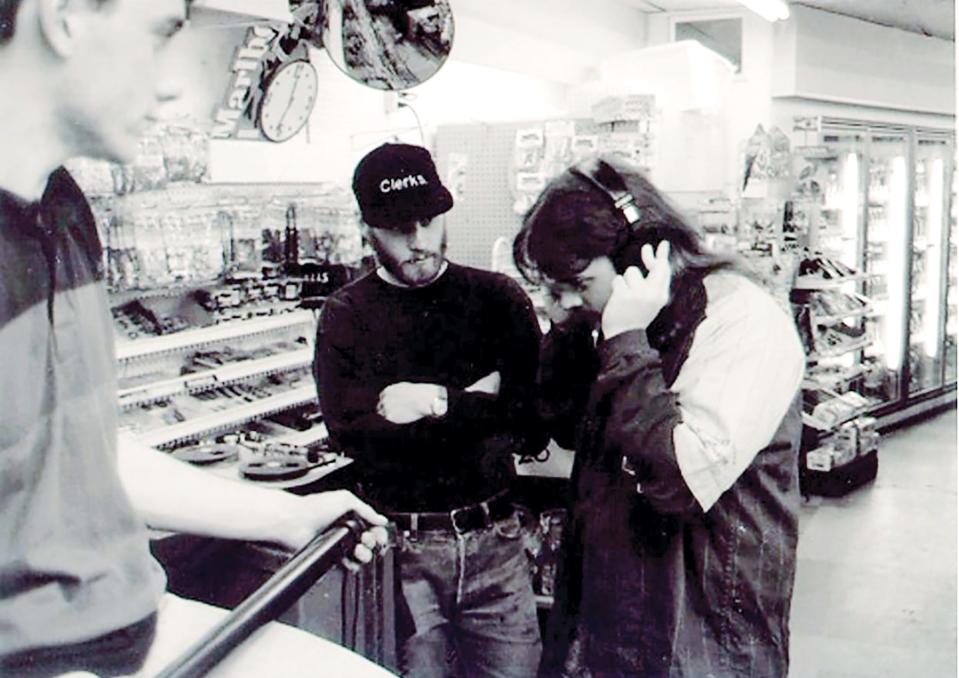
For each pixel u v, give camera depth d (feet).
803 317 20.75
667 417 4.70
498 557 7.55
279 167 11.77
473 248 13.52
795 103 22.56
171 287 9.55
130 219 8.55
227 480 3.70
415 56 10.87
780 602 5.16
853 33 23.34
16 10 2.23
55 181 2.60
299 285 11.25
